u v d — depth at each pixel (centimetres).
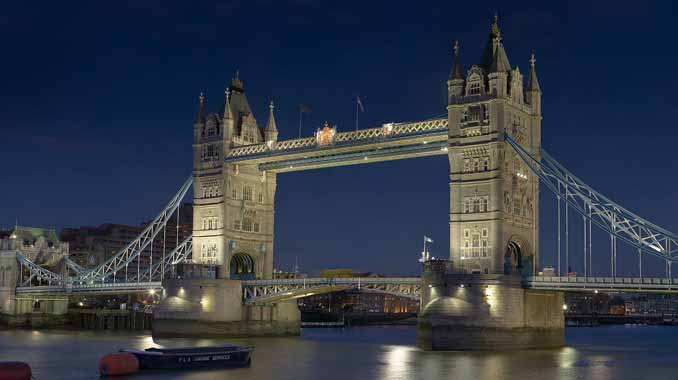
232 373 8688
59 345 12712
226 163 14675
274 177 15475
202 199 14938
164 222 15750
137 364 8669
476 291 11156
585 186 11406
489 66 12056
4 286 18338
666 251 10631
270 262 15250
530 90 12506
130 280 16325
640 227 10869
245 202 14950
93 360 10144
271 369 9081
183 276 14250
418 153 12812
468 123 11875
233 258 15225
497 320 11056
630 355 11481
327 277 14662
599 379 8244
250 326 14600
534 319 11738
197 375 8488
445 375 8462
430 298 11556
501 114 11638
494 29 12175
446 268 11619
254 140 15312
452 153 11969
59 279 17550
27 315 18462
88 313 19412
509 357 10281
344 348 12250
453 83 12088
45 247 19400
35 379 8225
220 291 14112
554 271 12044
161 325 14325
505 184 11669
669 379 8338
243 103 15450
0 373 7312
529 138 12350
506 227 11594
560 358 10344
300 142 13775
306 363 9762
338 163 13938
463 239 11750
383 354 10962
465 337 11131
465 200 11806
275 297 14075
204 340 13562
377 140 12838
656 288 10481
